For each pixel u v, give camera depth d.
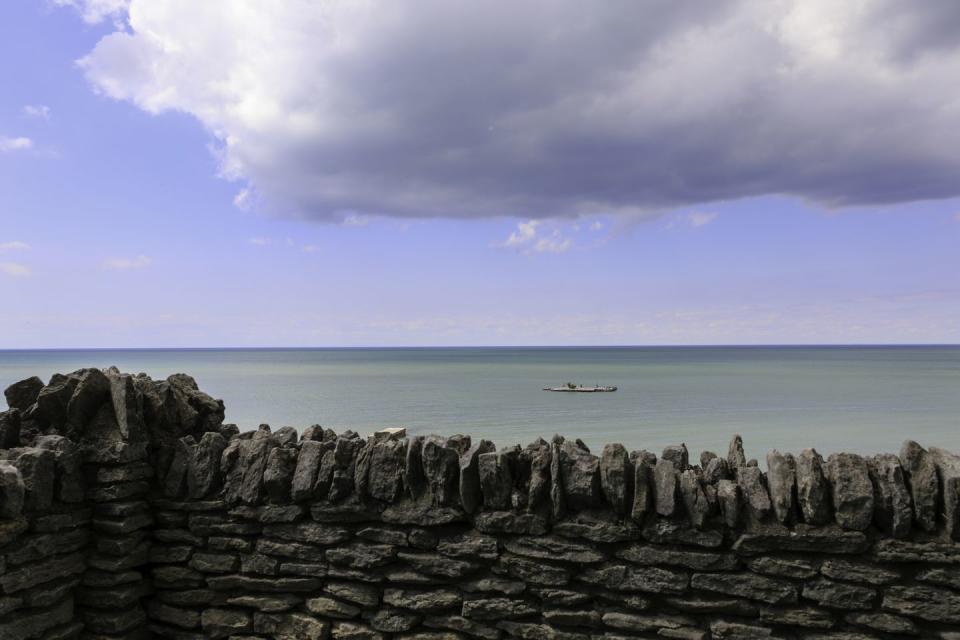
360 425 40.72
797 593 3.95
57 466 4.64
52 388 5.01
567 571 4.32
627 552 4.23
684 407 52.84
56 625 4.59
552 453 4.51
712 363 184.38
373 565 4.63
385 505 4.71
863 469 3.95
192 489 5.05
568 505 4.41
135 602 4.94
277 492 4.86
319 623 4.69
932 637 3.73
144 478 5.09
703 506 4.11
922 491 3.80
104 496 4.82
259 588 4.84
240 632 4.86
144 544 5.02
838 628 3.91
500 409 50.50
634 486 4.29
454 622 4.50
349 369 139.00
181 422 5.43
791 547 3.96
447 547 4.51
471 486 4.48
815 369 138.12
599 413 48.09
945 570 3.68
